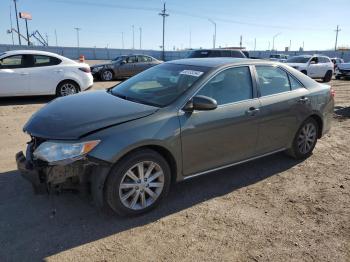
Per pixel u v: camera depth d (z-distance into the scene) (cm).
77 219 367
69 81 1085
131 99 429
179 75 445
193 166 407
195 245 330
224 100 432
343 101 1210
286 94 504
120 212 362
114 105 396
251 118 450
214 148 421
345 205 418
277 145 504
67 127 348
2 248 317
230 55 1700
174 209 395
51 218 367
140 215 378
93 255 312
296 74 536
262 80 482
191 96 402
